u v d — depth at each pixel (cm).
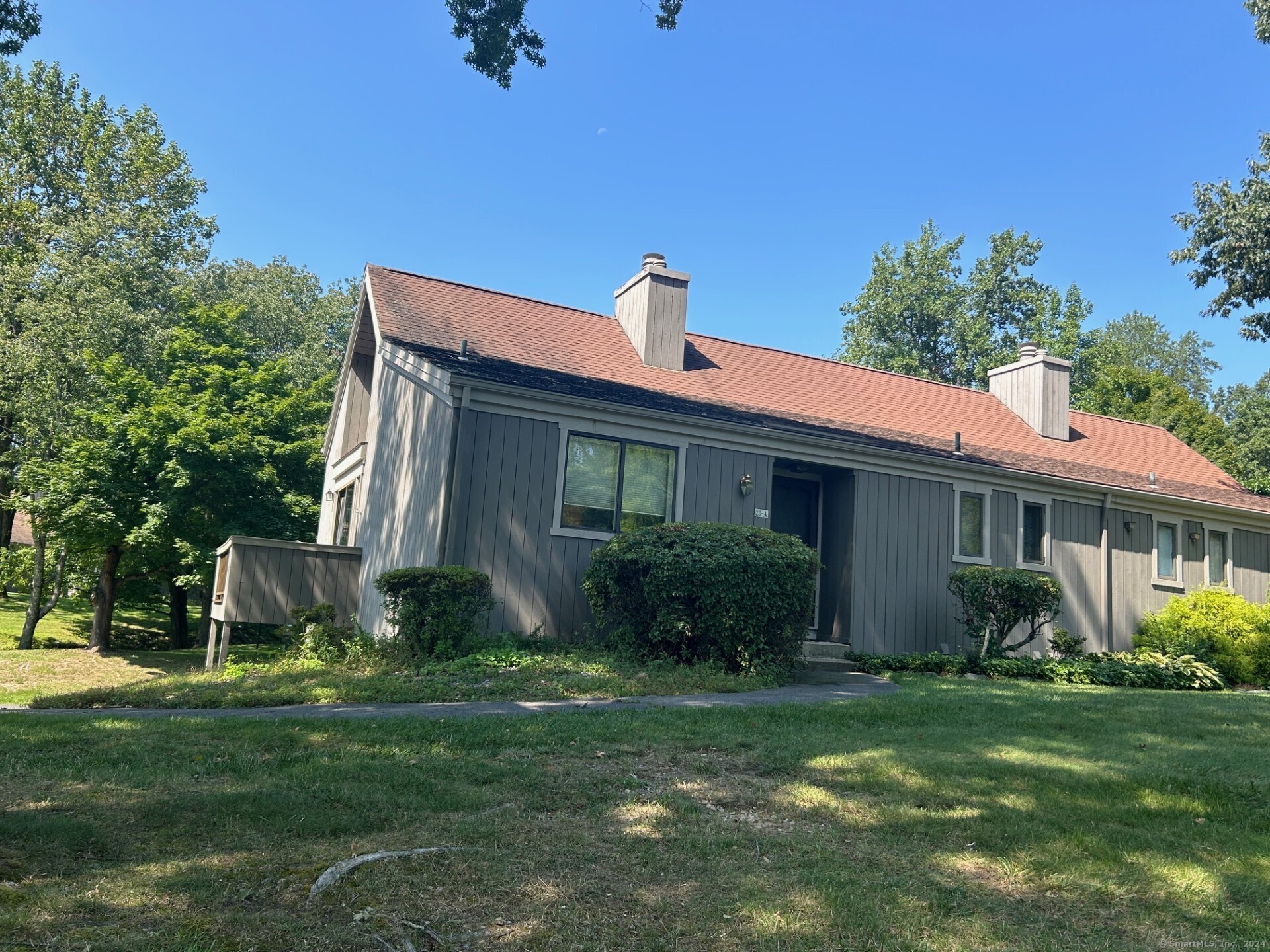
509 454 1302
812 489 1694
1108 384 3856
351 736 682
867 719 833
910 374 4253
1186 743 781
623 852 463
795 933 374
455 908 384
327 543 2108
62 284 2711
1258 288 1914
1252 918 412
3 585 2952
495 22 1298
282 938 346
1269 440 3694
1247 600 2009
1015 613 1483
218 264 4425
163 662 2059
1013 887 444
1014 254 4378
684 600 1167
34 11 1133
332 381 2925
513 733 708
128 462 2138
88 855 421
